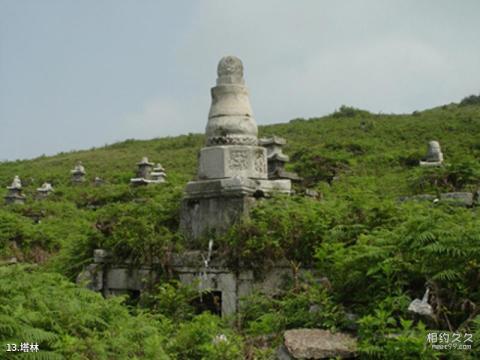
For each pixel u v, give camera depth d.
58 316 6.04
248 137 10.45
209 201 9.73
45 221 19.41
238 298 8.53
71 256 10.93
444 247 6.19
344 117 50.22
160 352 5.73
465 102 57.16
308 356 5.65
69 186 33.31
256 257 8.55
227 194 9.57
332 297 6.89
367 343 5.62
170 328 7.18
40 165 45.28
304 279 8.05
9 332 5.00
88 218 18.12
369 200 9.23
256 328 7.04
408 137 38.34
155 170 30.25
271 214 9.03
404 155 27.25
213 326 6.65
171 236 9.75
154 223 10.29
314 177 24.33
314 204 9.46
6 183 37.81
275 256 8.47
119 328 6.23
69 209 22.55
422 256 6.54
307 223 8.62
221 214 9.55
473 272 6.25
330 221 8.66
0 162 49.75
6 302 5.59
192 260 9.12
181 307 8.34
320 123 47.31
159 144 49.00
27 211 22.03
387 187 15.92
